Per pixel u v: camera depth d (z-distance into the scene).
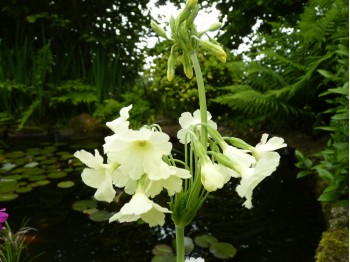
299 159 2.89
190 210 1.01
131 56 7.32
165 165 0.87
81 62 7.01
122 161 0.87
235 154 0.99
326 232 2.02
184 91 5.55
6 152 4.22
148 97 6.50
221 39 6.74
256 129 4.80
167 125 5.45
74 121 5.95
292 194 3.03
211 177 0.90
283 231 2.40
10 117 5.61
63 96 6.00
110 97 6.56
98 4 6.88
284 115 4.50
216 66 5.37
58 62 6.72
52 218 2.52
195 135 1.00
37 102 5.66
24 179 3.20
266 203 2.87
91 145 4.72
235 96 4.12
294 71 4.50
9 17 6.44
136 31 7.38
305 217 2.59
